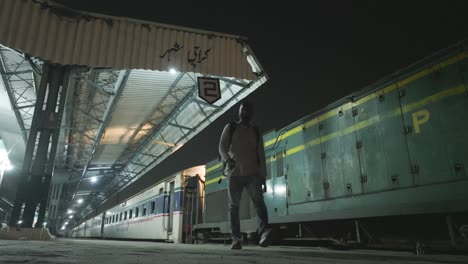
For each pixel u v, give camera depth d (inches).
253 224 318.7
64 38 329.1
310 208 283.4
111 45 346.3
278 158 336.2
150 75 431.2
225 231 382.6
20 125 537.3
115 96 433.7
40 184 291.3
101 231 999.6
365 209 215.3
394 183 217.3
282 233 310.0
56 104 320.5
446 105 195.8
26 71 385.1
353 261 82.9
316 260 85.0
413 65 218.2
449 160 188.5
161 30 370.6
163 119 607.2
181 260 72.7
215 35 394.6
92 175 1043.9
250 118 176.9
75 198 1504.7
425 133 204.2
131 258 74.5
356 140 252.2
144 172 932.6
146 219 639.1
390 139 226.1
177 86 478.9
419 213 183.6
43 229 280.2
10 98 458.0
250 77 398.9
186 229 497.0
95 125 601.6
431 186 195.2
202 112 535.8
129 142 753.6
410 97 218.2
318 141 289.1
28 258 67.1
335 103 277.0
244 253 123.5
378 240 223.9
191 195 516.4
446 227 191.2
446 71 199.3
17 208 280.1
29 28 312.2
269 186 343.0
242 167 165.0
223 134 171.5
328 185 269.9
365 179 238.8
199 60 377.4
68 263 58.1
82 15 343.0
